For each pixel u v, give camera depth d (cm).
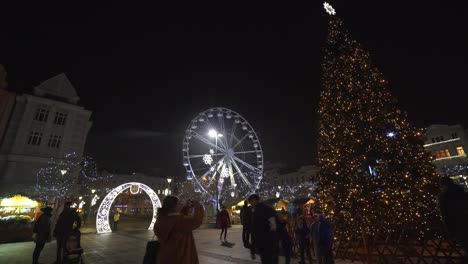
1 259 1068
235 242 1435
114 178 7081
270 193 7400
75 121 3506
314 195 1100
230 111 3562
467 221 453
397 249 792
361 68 1076
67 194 3091
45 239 948
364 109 999
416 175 920
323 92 1145
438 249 732
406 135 962
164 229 366
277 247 546
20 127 3075
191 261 370
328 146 1066
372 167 977
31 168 3031
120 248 1300
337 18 1260
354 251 873
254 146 3500
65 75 3647
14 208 2547
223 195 3900
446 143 4188
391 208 862
